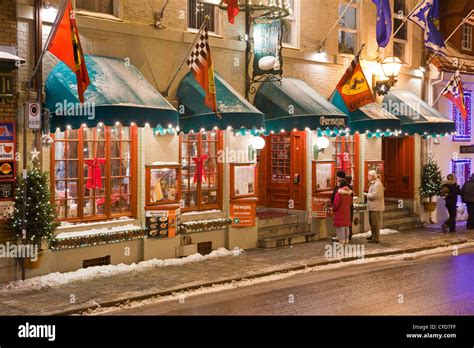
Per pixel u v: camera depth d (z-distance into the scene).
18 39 11.23
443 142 21.53
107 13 12.93
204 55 12.42
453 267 13.70
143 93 12.03
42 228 11.26
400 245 16.38
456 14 22.91
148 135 13.30
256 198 15.25
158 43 13.55
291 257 14.27
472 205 19.84
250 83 15.42
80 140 12.37
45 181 11.37
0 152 11.04
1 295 10.40
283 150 17.41
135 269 12.59
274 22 14.91
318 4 17.25
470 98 22.56
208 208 14.80
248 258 14.09
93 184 12.59
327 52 17.47
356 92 15.98
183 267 12.95
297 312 9.58
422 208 20.75
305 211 16.91
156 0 13.50
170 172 13.59
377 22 17.42
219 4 14.13
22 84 11.28
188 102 13.56
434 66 21.05
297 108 14.99
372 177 16.73
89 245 12.14
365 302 10.25
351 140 18.50
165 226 13.30
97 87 11.37
